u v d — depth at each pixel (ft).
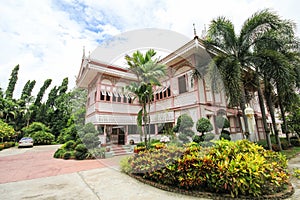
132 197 11.60
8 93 101.24
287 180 11.99
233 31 26.89
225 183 10.51
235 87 22.85
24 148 55.52
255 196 10.29
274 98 37.81
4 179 17.93
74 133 38.32
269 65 23.44
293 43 27.68
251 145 14.32
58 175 18.95
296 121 39.06
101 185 14.48
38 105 103.71
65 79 109.81
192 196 11.18
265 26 25.00
